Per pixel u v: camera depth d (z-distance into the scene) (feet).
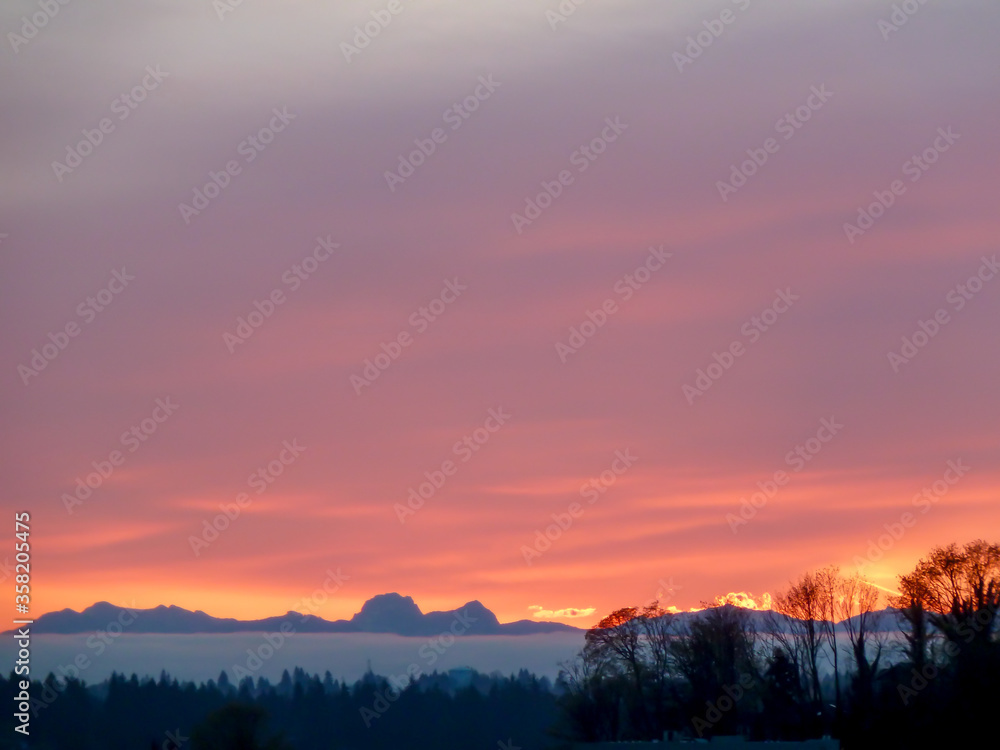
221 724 297.12
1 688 322.55
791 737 282.56
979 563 264.52
